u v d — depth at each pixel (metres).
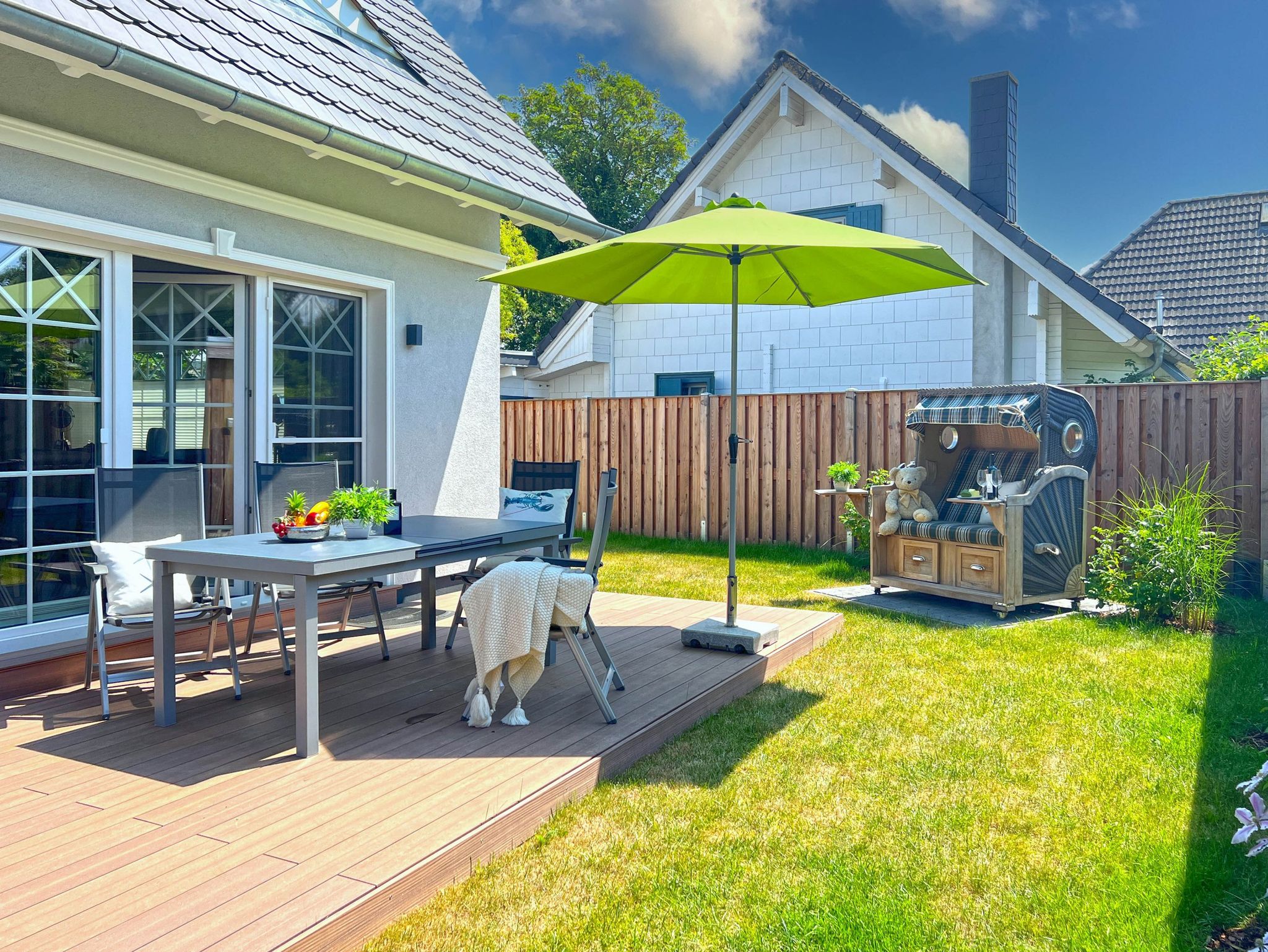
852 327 13.32
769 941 2.76
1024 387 7.39
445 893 2.96
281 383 6.27
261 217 5.86
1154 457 8.43
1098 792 3.86
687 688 4.87
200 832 3.09
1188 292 15.88
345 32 7.39
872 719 4.77
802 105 13.66
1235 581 8.01
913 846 3.38
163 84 4.51
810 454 10.47
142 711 4.48
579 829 3.46
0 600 4.66
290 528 4.42
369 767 3.71
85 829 3.11
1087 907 2.96
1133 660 5.84
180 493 5.01
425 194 7.24
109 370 5.09
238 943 2.41
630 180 32.72
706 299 6.80
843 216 13.48
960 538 7.40
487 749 3.93
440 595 7.54
